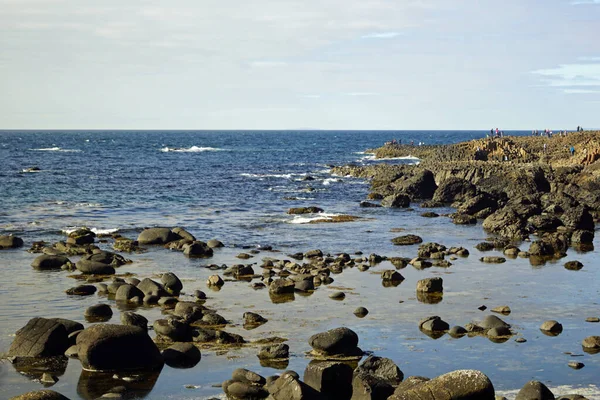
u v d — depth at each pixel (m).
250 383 16.14
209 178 79.62
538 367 17.80
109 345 17.55
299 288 26.61
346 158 130.12
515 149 92.88
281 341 19.98
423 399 13.87
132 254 34.12
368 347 19.44
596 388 16.23
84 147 164.25
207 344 19.69
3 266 30.56
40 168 88.31
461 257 34.28
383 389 15.20
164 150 154.62
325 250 35.88
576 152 84.12
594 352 19.06
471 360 18.34
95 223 43.56
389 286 27.42
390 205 56.22
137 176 79.56
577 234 39.78
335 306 24.11
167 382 16.78
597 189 58.22
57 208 50.03
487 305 24.36
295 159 126.31
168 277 26.28
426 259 33.53
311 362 18.16
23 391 16.12
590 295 25.94
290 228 43.56
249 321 22.00
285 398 14.92
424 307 24.03
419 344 19.73
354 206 56.28
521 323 22.00
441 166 76.00
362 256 34.19
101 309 22.58
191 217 47.66
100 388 16.39
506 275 29.69
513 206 48.97
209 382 16.77
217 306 24.02
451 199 58.59
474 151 93.69
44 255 30.77
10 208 49.31
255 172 91.56
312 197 62.12
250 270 29.67
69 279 28.11
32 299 24.66
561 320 22.39
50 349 18.50
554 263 32.84
